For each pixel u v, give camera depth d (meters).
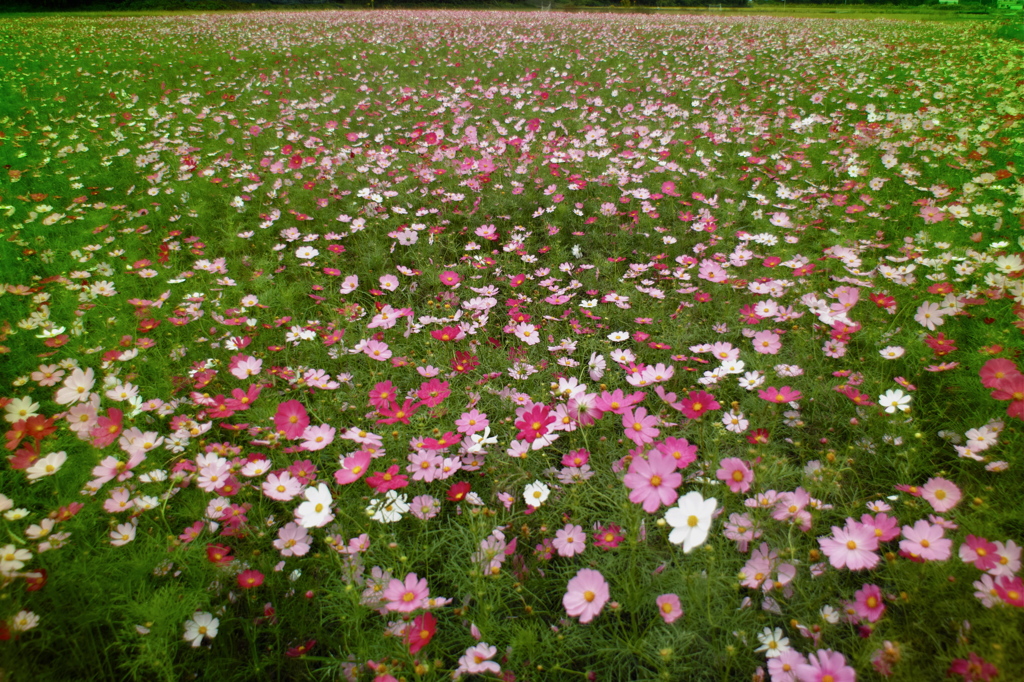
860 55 8.31
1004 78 5.91
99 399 1.65
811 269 2.36
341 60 8.82
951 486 1.24
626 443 1.65
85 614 1.15
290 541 1.27
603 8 28.88
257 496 1.52
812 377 1.90
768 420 1.75
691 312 2.39
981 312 2.03
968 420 1.61
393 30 12.98
